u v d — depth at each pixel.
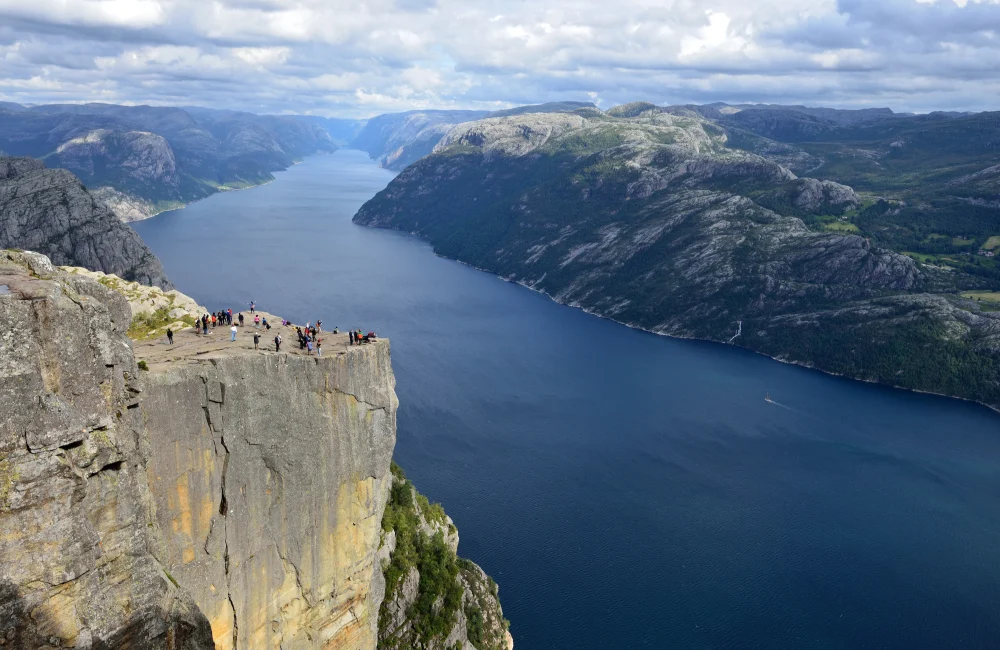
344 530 57.91
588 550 136.38
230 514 48.41
